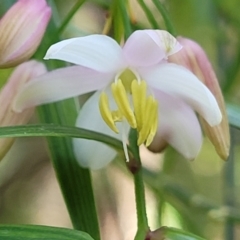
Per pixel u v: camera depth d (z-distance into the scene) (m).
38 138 0.26
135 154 0.14
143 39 0.14
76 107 0.15
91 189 0.14
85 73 0.14
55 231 0.13
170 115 0.14
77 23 0.20
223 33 0.19
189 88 0.14
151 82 0.14
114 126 0.14
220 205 0.19
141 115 0.14
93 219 0.14
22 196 0.27
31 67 0.14
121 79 0.14
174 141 0.15
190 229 0.18
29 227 0.13
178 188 0.18
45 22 0.14
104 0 0.16
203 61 0.14
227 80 0.18
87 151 0.14
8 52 0.14
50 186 0.27
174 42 0.14
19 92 0.14
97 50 0.14
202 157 0.23
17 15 0.14
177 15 0.19
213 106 0.14
